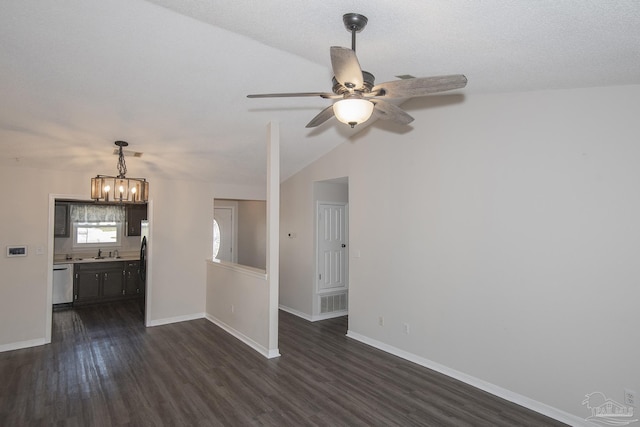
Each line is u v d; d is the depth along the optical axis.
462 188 3.54
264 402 3.06
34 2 2.09
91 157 4.50
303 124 4.27
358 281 4.74
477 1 1.52
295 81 3.26
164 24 2.38
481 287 3.36
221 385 3.38
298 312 5.97
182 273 5.67
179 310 5.62
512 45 1.95
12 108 3.22
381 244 4.41
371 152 4.58
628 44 1.81
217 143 4.47
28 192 4.54
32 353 4.21
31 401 3.08
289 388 3.32
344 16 1.84
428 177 3.87
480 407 2.99
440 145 3.75
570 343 2.78
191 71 2.96
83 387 3.34
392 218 4.27
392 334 4.23
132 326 5.32
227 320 5.12
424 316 3.87
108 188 3.72
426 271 3.86
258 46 2.70
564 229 2.83
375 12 1.76
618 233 2.56
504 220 3.20
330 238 5.94
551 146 2.91
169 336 4.85
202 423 2.74
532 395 2.98
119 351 4.27
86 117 3.49
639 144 2.49
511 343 3.13
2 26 2.26
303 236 5.86
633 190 2.51
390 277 4.28
